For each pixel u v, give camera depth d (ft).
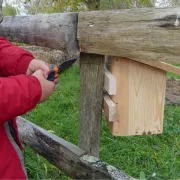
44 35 5.07
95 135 5.17
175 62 3.42
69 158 5.66
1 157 3.92
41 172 8.22
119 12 3.87
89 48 4.39
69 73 22.15
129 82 4.48
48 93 3.93
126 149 10.02
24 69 4.64
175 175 8.63
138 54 3.75
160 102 4.63
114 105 4.48
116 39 3.96
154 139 10.95
